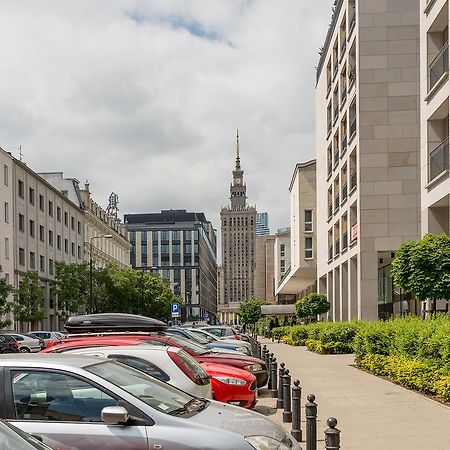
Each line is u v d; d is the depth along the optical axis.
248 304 86.00
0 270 41.34
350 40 35.25
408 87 32.06
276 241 102.69
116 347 8.23
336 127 41.28
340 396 13.42
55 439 5.00
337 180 41.97
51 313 56.78
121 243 91.75
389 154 31.94
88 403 5.23
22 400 5.29
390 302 36.06
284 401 10.58
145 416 5.08
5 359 5.58
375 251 31.70
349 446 8.45
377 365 17.33
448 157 21.14
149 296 71.00
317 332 30.94
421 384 12.94
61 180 70.19
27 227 51.75
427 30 22.36
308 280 69.12
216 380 10.48
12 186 48.62
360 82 32.25
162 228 141.25
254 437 5.04
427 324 13.80
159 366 7.90
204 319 142.62
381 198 31.84
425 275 16.92
